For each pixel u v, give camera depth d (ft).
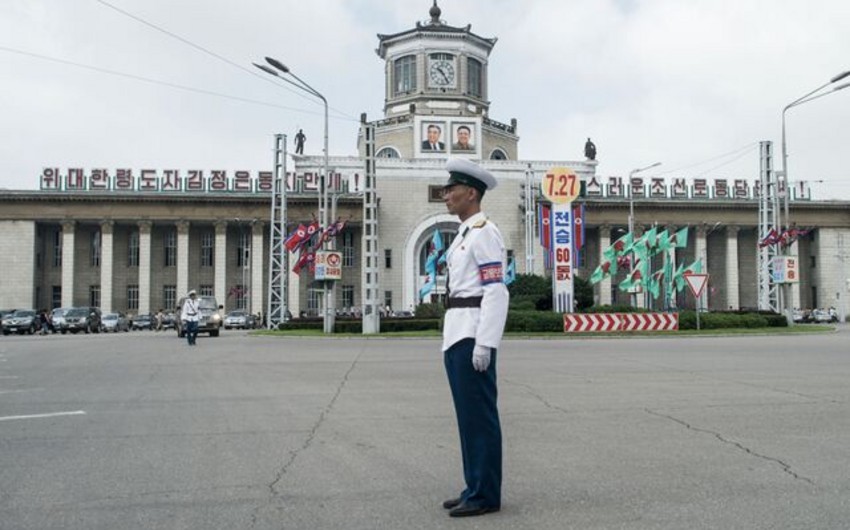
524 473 21.16
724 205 261.24
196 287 249.34
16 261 235.20
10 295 234.38
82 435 27.71
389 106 247.29
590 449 24.50
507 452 24.09
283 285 162.40
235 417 31.96
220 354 74.59
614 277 264.11
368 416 32.12
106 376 50.65
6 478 21.03
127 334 156.25
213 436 27.43
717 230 269.23
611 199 255.70
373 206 127.75
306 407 34.96
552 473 21.15
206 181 244.01
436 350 81.51
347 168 247.91
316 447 25.27
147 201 240.32
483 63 249.14
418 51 240.73
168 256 250.16
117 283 245.45
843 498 18.28
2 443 26.17
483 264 17.37
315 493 19.22
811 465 21.88
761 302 169.78
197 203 242.37
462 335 17.39
